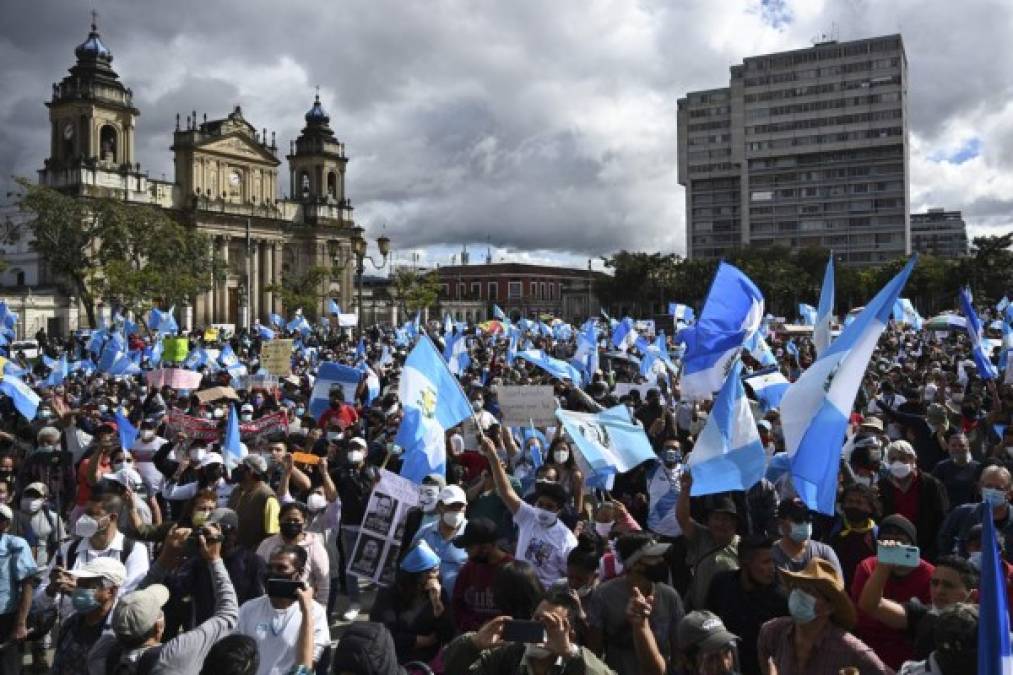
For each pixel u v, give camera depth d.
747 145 173.38
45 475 12.48
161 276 67.56
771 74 170.75
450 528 8.42
